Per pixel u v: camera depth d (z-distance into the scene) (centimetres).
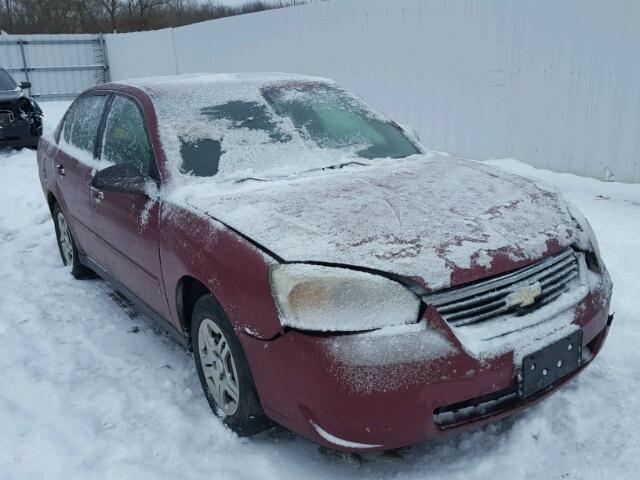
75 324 409
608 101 621
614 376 314
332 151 354
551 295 253
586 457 257
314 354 222
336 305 224
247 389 258
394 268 230
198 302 282
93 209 391
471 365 222
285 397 236
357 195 289
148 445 280
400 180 313
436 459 262
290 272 231
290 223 259
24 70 1992
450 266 232
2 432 291
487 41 725
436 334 223
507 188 305
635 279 410
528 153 714
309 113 377
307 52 1007
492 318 236
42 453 275
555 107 672
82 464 268
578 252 278
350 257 235
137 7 3078
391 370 216
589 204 570
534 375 235
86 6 3112
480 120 759
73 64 2039
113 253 375
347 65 934
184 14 3138
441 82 797
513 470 251
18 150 1127
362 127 385
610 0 598
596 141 641
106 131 398
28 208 720
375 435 221
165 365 351
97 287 475
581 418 280
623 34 595
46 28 3044
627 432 270
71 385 332
